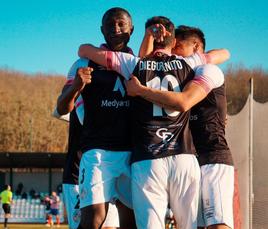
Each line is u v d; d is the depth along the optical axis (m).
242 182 10.15
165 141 5.09
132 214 5.86
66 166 6.55
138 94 5.06
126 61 5.25
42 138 75.00
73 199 6.48
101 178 5.17
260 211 10.38
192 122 5.81
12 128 75.38
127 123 5.31
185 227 5.16
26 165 43.75
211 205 5.57
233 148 10.29
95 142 5.28
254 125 10.55
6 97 77.62
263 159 10.50
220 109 5.78
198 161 5.77
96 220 5.11
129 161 5.28
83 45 5.47
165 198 5.11
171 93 5.05
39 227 31.83
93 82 5.34
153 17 5.49
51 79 81.56
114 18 5.45
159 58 5.29
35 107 76.88
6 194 29.72
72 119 6.38
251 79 10.33
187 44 6.07
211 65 5.37
